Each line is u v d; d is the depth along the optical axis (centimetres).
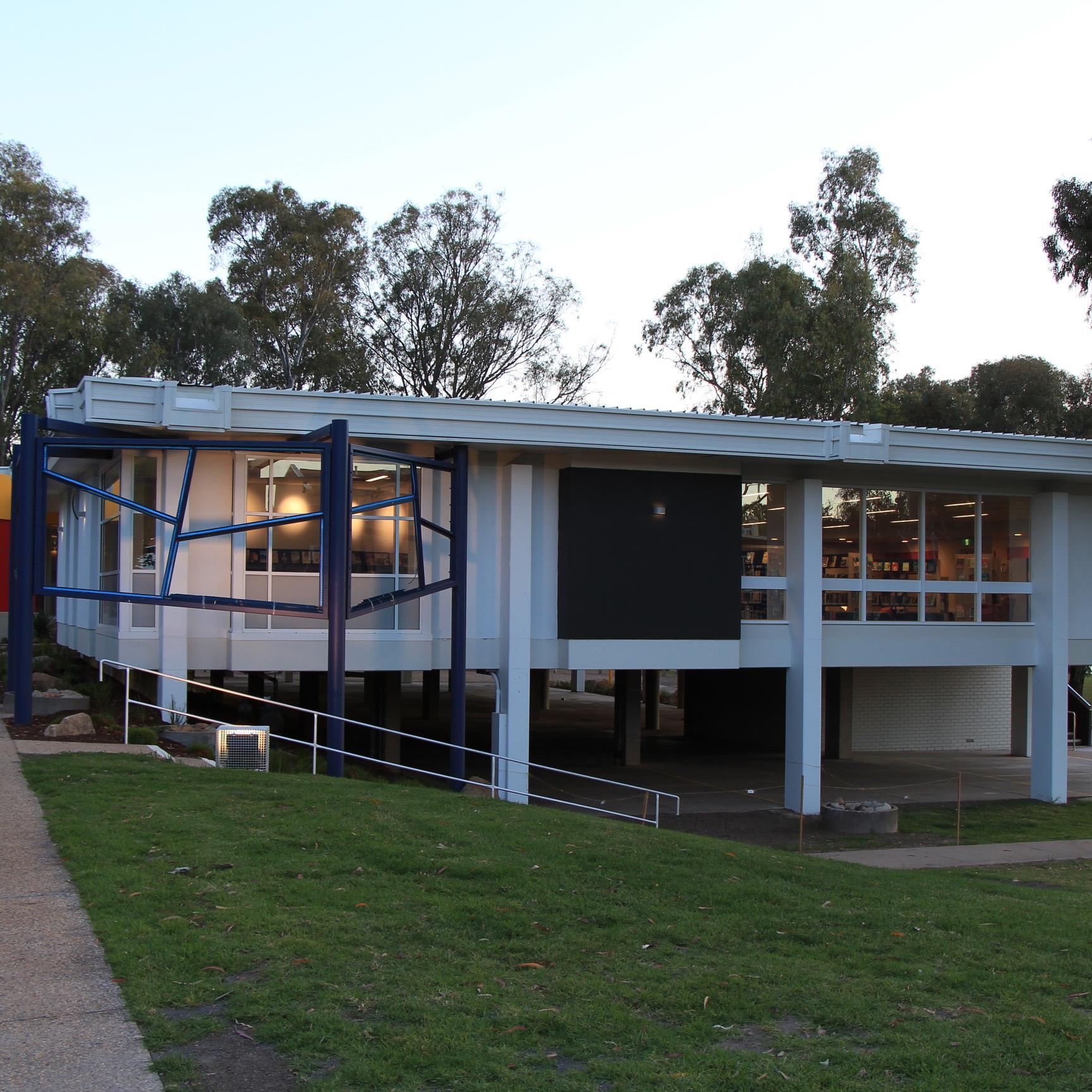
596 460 1705
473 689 4028
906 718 2714
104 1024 475
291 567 1561
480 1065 454
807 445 1719
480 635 1677
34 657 1980
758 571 1858
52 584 2811
